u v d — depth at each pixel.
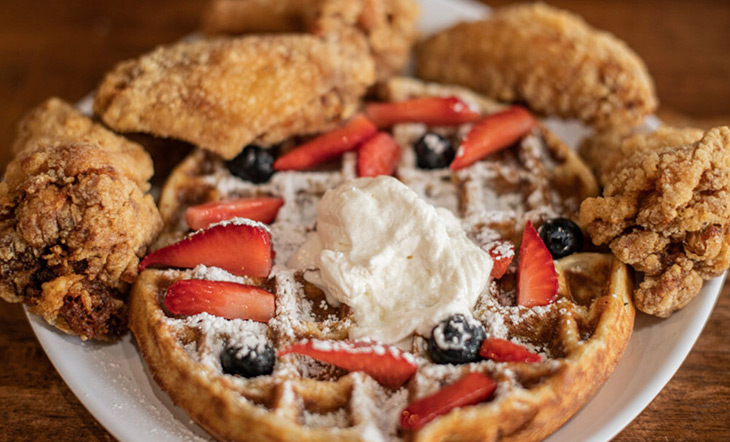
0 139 0.50
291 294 0.41
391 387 0.39
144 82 0.44
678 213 0.40
